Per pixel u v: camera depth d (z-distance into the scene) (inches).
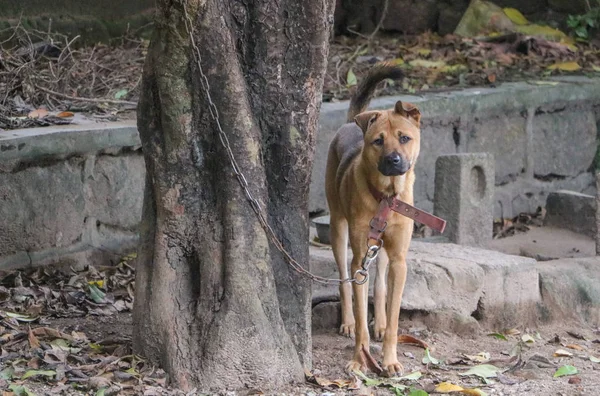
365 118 248.2
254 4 230.5
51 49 425.7
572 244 389.4
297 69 235.6
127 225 347.3
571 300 311.1
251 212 231.5
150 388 224.5
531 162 454.3
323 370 251.0
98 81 413.7
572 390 238.2
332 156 287.3
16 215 312.5
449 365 260.1
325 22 235.9
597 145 481.4
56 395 221.1
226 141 225.8
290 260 235.0
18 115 349.7
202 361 229.8
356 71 463.5
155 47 228.1
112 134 335.6
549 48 505.0
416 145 246.7
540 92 450.9
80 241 333.1
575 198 404.2
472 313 296.2
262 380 231.1
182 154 231.1
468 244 352.2
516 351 271.6
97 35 469.4
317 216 392.2
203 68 225.0
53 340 259.1
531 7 541.6
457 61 485.1
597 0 526.3
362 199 248.2
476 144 431.2
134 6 485.1
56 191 323.6
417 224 397.7
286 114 236.4
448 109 418.6
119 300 308.8
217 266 232.2
